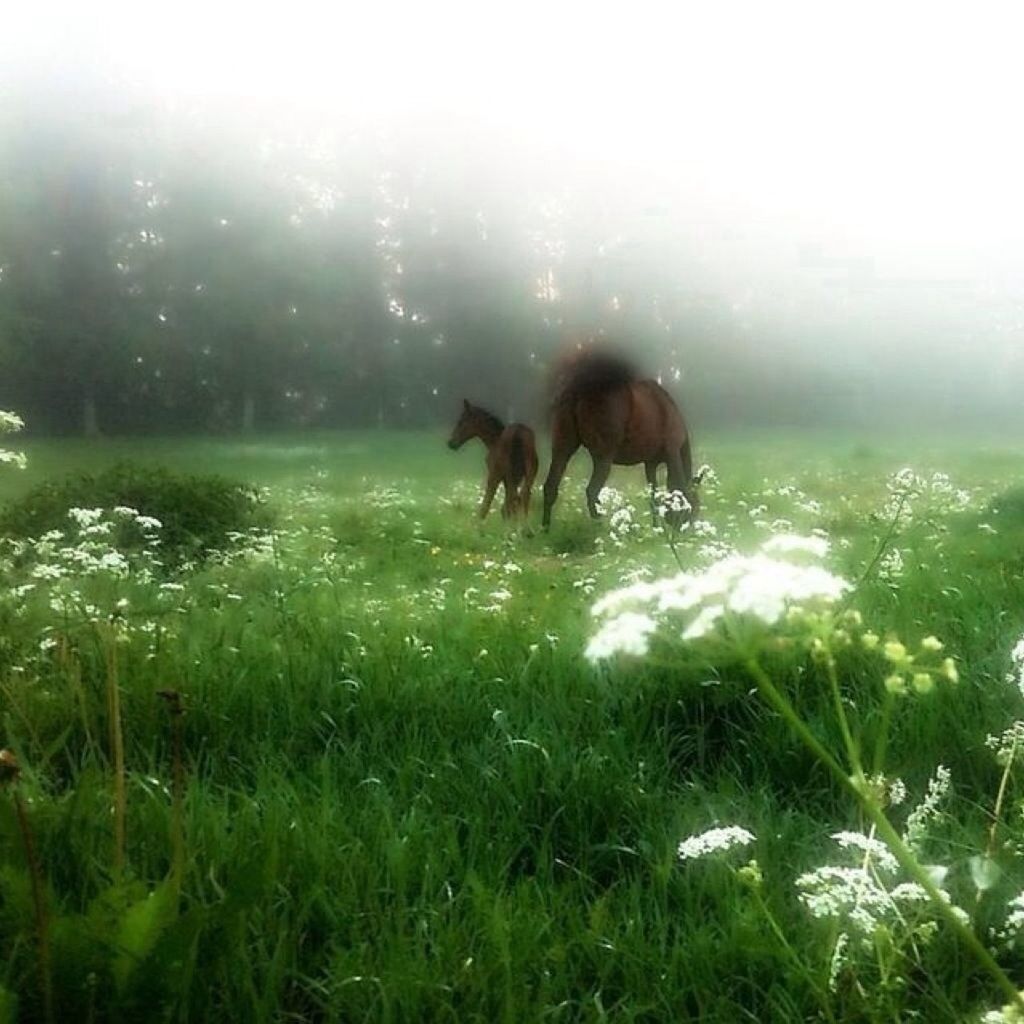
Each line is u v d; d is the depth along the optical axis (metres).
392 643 5.35
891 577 6.74
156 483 10.25
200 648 5.14
